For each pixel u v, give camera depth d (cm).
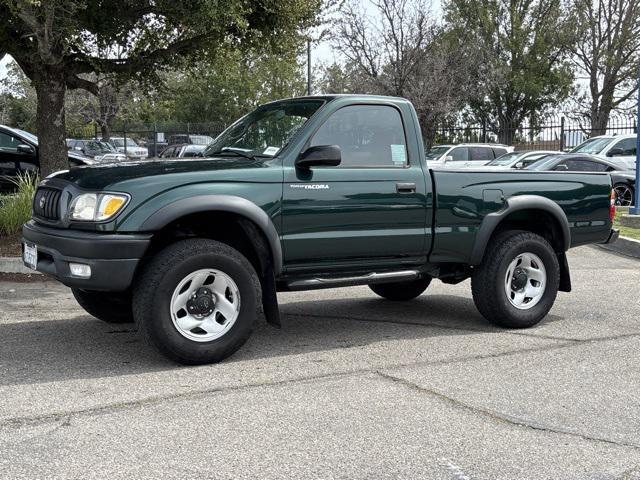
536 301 680
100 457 373
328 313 742
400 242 613
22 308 741
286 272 578
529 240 670
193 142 3456
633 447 397
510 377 520
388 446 393
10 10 980
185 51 1248
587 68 4150
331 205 577
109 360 552
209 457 375
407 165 620
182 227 571
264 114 642
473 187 644
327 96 608
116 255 502
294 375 519
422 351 591
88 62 1172
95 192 514
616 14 4006
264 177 552
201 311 532
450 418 436
